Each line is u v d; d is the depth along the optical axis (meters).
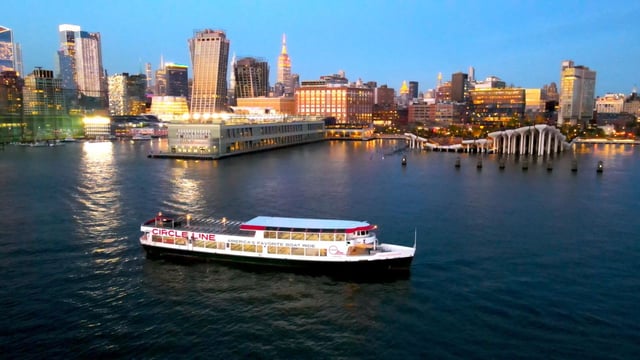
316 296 56.72
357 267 63.47
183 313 52.09
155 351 44.53
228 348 45.12
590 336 47.03
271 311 52.78
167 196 115.50
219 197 114.81
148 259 68.88
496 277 62.41
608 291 58.09
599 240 80.56
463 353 44.16
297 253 65.00
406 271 64.12
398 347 45.28
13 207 103.12
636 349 44.75
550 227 89.00
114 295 56.56
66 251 72.44
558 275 63.34
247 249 66.50
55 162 195.50
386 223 90.69
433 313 52.06
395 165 194.50
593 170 179.88
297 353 44.34
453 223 91.06
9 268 65.19
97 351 44.47
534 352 44.22
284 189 127.81
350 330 48.53
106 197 114.25
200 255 68.19
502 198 117.81
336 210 101.56
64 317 50.94
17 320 50.19
